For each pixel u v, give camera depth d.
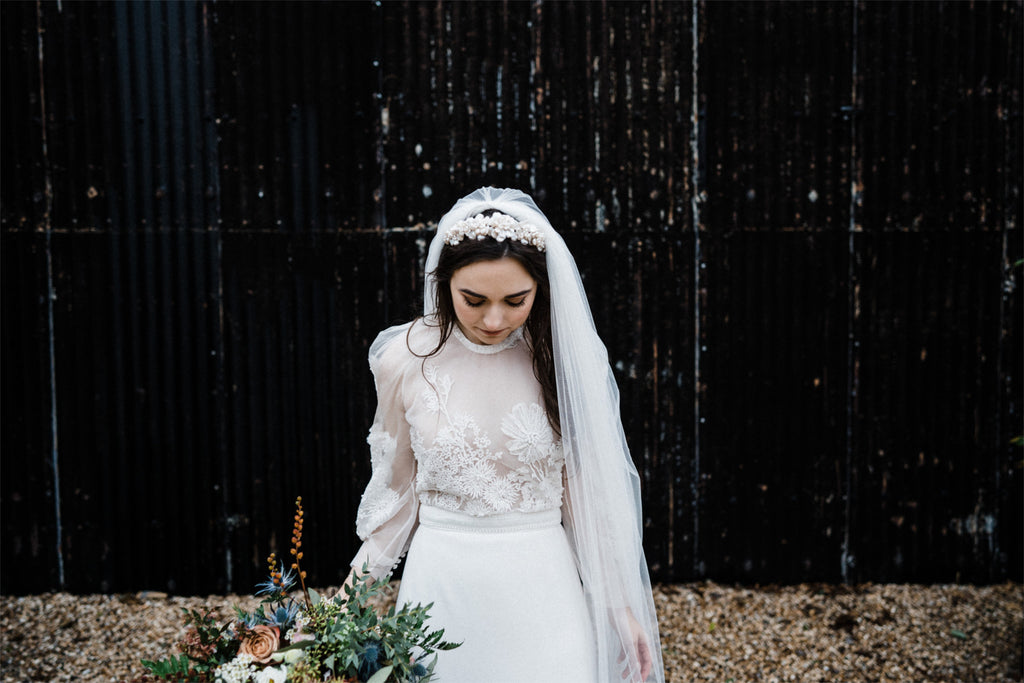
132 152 3.67
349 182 3.72
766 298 3.85
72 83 3.64
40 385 3.76
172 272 3.73
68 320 3.74
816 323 3.87
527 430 1.92
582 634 1.95
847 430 3.93
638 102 3.72
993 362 3.93
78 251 3.71
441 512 1.97
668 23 3.69
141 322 3.75
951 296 3.90
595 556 1.97
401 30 3.66
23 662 3.27
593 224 3.77
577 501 1.99
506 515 1.94
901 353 3.91
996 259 3.89
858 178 3.81
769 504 3.94
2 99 3.64
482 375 1.96
